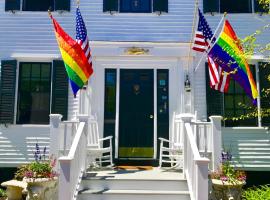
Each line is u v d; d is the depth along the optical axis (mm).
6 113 5977
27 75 6184
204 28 5477
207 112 5980
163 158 5961
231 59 4969
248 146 5934
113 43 6090
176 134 5793
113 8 6262
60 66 6105
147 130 6059
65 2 6273
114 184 4582
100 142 5965
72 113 6043
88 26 6246
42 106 6121
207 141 5047
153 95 6133
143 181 4578
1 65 6086
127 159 5949
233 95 6105
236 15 6262
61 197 3904
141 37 6234
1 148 5945
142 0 6367
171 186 4562
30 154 5934
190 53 6047
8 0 6262
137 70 6199
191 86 6027
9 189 5191
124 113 6094
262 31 6172
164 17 6277
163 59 6137
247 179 5898
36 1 6324
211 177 4660
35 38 6199
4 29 6219
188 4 6305
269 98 5953
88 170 5320
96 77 6109
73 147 4227
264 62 6023
